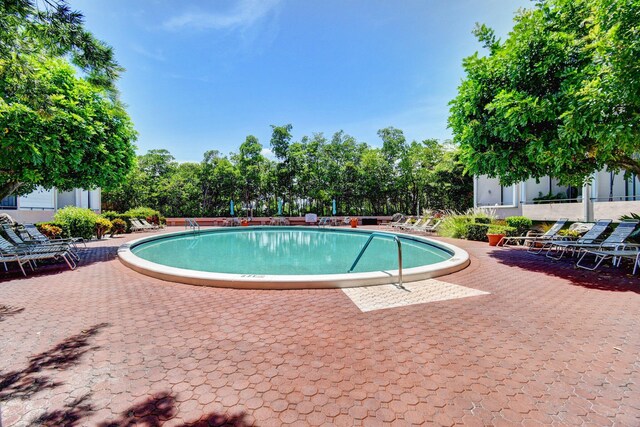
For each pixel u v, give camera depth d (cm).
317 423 180
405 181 2339
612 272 593
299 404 198
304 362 254
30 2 271
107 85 353
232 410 192
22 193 998
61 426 176
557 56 598
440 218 1580
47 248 707
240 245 1245
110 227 1374
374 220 2342
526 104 588
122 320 348
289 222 2392
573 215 1134
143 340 295
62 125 732
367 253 1018
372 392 212
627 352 271
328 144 2569
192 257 952
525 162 699
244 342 291
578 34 627
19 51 320
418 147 2416
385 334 310
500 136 661
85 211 1275
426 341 294
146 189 2503
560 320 349
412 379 228
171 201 2550
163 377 229
